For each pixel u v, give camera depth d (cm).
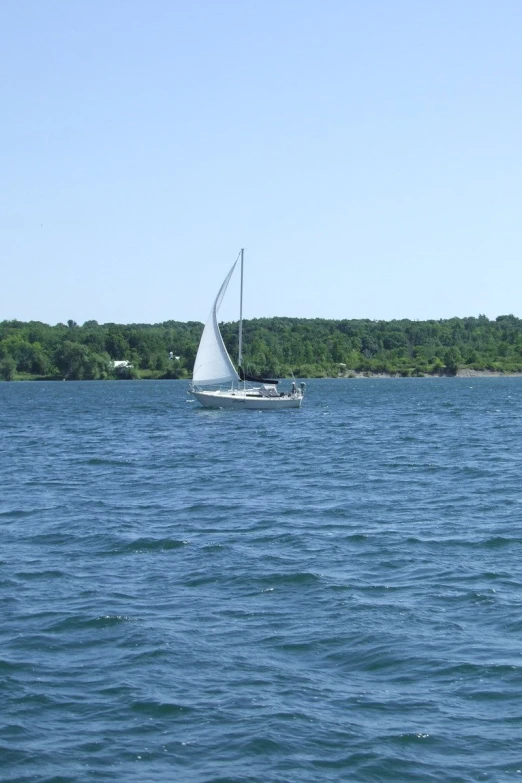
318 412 12450
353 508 4534
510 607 2725
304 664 2297
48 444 8306
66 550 3578
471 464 6325
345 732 1934
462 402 15450
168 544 3656
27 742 1903
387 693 2122
